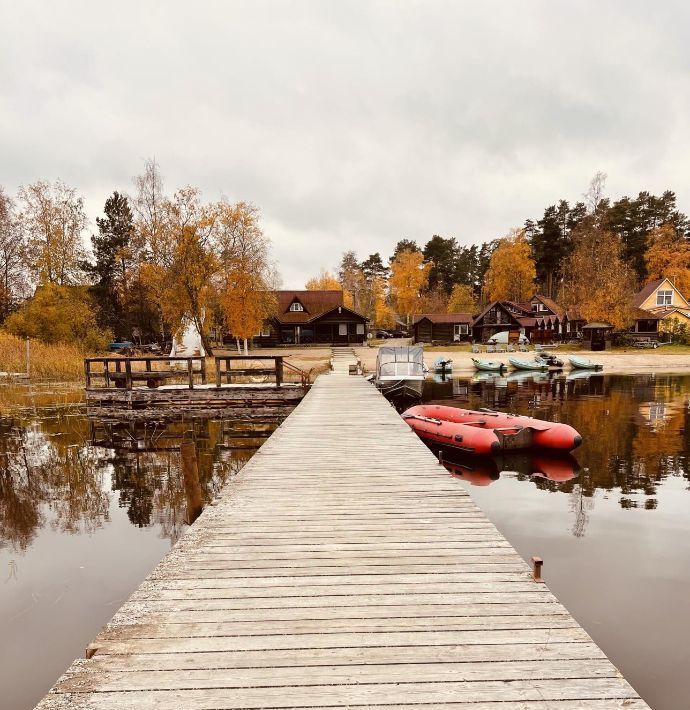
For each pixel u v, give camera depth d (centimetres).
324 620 320
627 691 253
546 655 282
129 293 4244
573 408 1780
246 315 3347
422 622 317
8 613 497
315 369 2875
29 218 3712
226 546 441
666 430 1366
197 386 1947
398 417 1170
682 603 487
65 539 693
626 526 685
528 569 393
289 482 643
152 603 342
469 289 7250
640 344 4369
